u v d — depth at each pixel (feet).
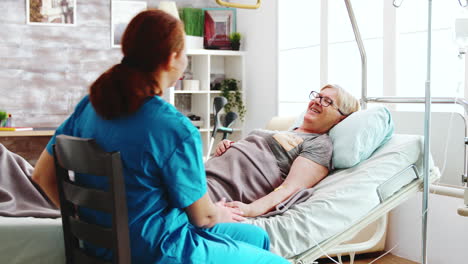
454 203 9.89
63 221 5.22
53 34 15.94
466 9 7.65
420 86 10.66
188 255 4.74
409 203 10.86
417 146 7.73
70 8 16.05
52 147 5.10
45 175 5.40
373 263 10.66
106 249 4.92
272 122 12.19
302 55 14.46
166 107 4.67
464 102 7.69
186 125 4.62
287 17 15.06
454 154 8.75
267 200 7.42
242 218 6.45
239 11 17.31
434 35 10.27
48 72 15.96
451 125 8.75
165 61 4.69
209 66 16.51
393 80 11.19
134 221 4.68
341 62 12.85
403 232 11.02
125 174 4.63
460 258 9.80
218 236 5.15
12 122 15.67
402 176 7.61
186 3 17.30
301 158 8.09
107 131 4.73
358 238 10.84
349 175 7.59
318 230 6.91
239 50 17.19
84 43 16.25
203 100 16.93
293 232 6.73
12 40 15.57
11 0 15.49
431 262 10.37
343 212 7.09
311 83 14.14
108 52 16.52
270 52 15.74
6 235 5.81
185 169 4.61
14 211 6.58
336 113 8.61
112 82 4.59
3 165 7.15
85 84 16.34
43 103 15.96
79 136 5.13
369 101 9.36
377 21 11.78
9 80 15.60
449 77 9.99
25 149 15.72
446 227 10.06
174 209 4.81
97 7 16.33
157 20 4.69
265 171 8.13
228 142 8.70
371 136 7.88
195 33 17.20
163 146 4.55
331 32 13.16
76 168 4.77
